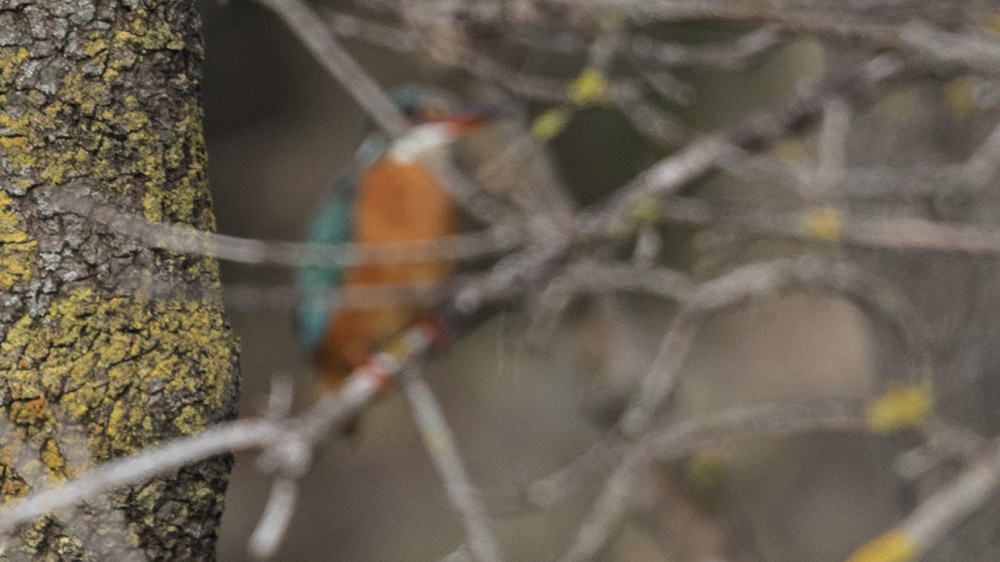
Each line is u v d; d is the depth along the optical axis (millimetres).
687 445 6840
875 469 15664
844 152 9203
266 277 11961
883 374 9055
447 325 7539
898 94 8523
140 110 3035
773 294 7199
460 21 6879
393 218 9836
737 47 6965
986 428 7906
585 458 6938
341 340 9453
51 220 2963
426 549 17172
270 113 15992
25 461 2955
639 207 7070
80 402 2979
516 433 15344
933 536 6465
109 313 3014
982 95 7770
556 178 9711
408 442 18172
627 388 10312
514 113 9789
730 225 7117
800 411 6879
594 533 6719
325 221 10219
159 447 2986
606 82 7031
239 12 15148
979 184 7168
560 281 7281
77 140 2975
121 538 3010
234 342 3250
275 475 4730
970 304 8031
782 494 15586
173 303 3096
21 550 2965
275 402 4715
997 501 7766
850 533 15305
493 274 7508
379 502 17641
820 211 7109
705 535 9875
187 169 3123
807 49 12414
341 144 16172
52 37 2953
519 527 14453
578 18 6914
